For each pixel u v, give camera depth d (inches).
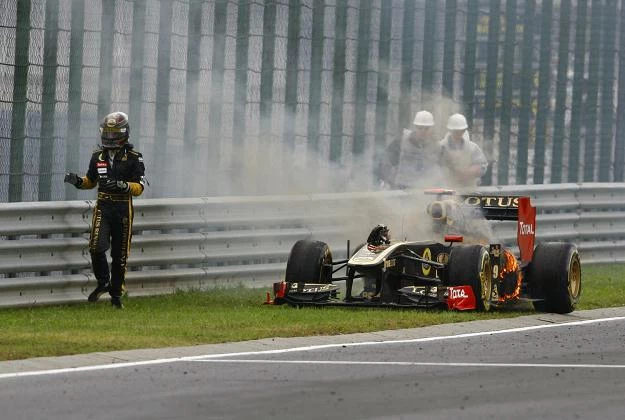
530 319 1852.9
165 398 1201.4
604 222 2817.4
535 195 2719.0
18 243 1904.5
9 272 1888.5
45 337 1551.4
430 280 1887.3
